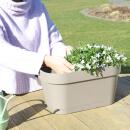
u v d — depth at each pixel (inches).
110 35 330.6
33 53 92.6
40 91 106.3
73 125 85.0
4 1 98.9
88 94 90.8
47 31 106.0
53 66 89.9
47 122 86.9
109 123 85.7
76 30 358.0
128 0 530.6
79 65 86.4
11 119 88.9
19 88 102.9
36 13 105.3
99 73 89.3
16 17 101.1
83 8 488.4
